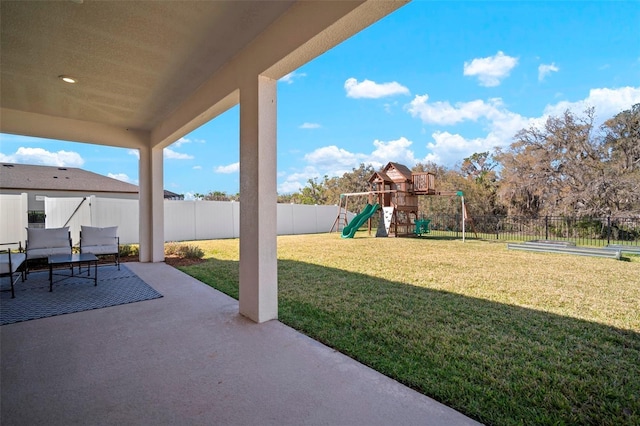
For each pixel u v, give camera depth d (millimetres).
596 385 2080
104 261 7145
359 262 7012
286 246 10188
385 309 3662
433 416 1777
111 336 2938
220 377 2207
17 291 4562
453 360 2434
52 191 15266
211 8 2688
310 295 4273
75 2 2566
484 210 18375
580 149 15453
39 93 4578
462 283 4965
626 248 8602
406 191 14531
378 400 1933
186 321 3336
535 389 2031
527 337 2865
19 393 2006
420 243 11070
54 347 2699
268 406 1878
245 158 3434
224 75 3779
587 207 14594
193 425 1715
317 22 2459
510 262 6945
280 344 2752
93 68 3799
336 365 2375
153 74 3984
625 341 2768
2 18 2775
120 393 2014
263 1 2613
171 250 8312
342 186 29172
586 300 4016
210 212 13125
